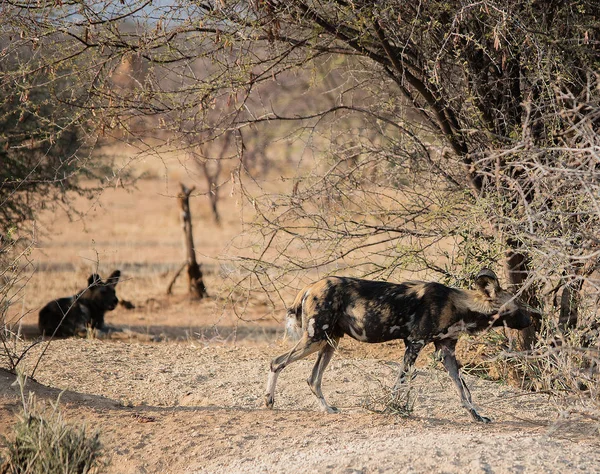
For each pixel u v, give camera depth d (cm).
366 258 3338
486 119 2917
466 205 2908
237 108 2816
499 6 2581
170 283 6438
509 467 1759
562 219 2228
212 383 2970
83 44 2841
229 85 2766
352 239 3138
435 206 3114
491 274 2408
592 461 1830
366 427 2228
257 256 3781
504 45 2741
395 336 2461
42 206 4969
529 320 2488
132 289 6600
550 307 2520
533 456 1841
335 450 1964
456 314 2420
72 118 3022
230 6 2672
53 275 7112
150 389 2903
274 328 4938
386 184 3181
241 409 2530
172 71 2850
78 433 1912
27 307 5703
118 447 2097
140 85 2780
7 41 2933
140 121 3009
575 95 2834
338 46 3064
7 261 3559
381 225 3203
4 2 2709
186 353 3500
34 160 4747
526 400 2688
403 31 2856
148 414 2389
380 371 3045
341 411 2508
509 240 2806
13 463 1872
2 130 4441
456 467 1769
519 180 2628
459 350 3306
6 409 2308
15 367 2642
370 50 2947
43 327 4712
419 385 2820
